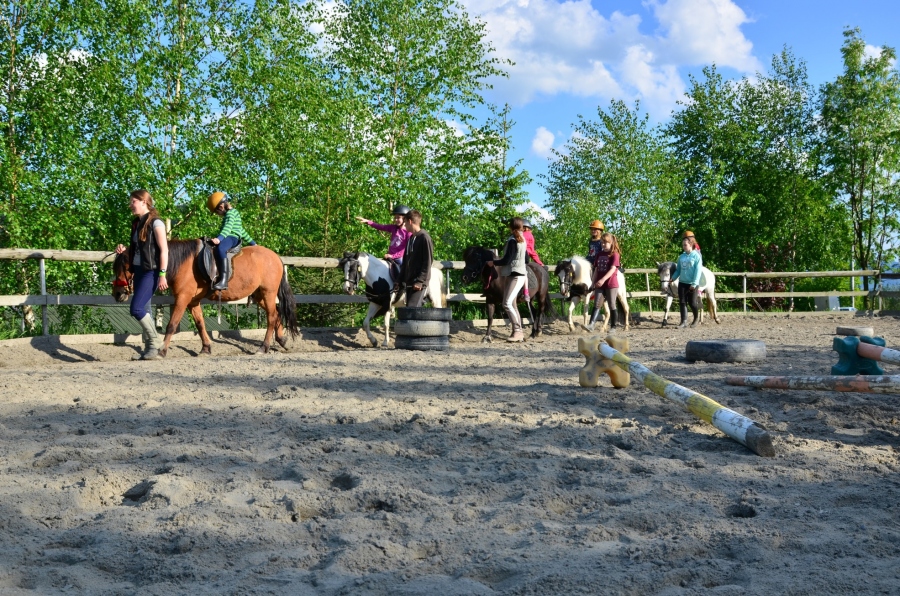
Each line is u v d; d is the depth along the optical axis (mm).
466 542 2510
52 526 2729
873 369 6191
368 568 2299
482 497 3037
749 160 35562
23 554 2414
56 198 13891
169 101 15352
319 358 9125
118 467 3469
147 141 14773
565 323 15375
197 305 9930
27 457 3723
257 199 16547
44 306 9406
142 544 2502
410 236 11359
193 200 14867
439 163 21562
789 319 18266
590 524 2664
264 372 7309
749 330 14094
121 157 14711
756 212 33625
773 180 34438
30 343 9062
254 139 15680
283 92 16516
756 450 3682
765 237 34000
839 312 19281
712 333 13234
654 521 2701
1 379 6707
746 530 2584
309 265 11844
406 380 6664
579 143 31766
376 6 21266
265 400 5473
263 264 10219
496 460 3619
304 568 2328
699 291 15703
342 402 5363
